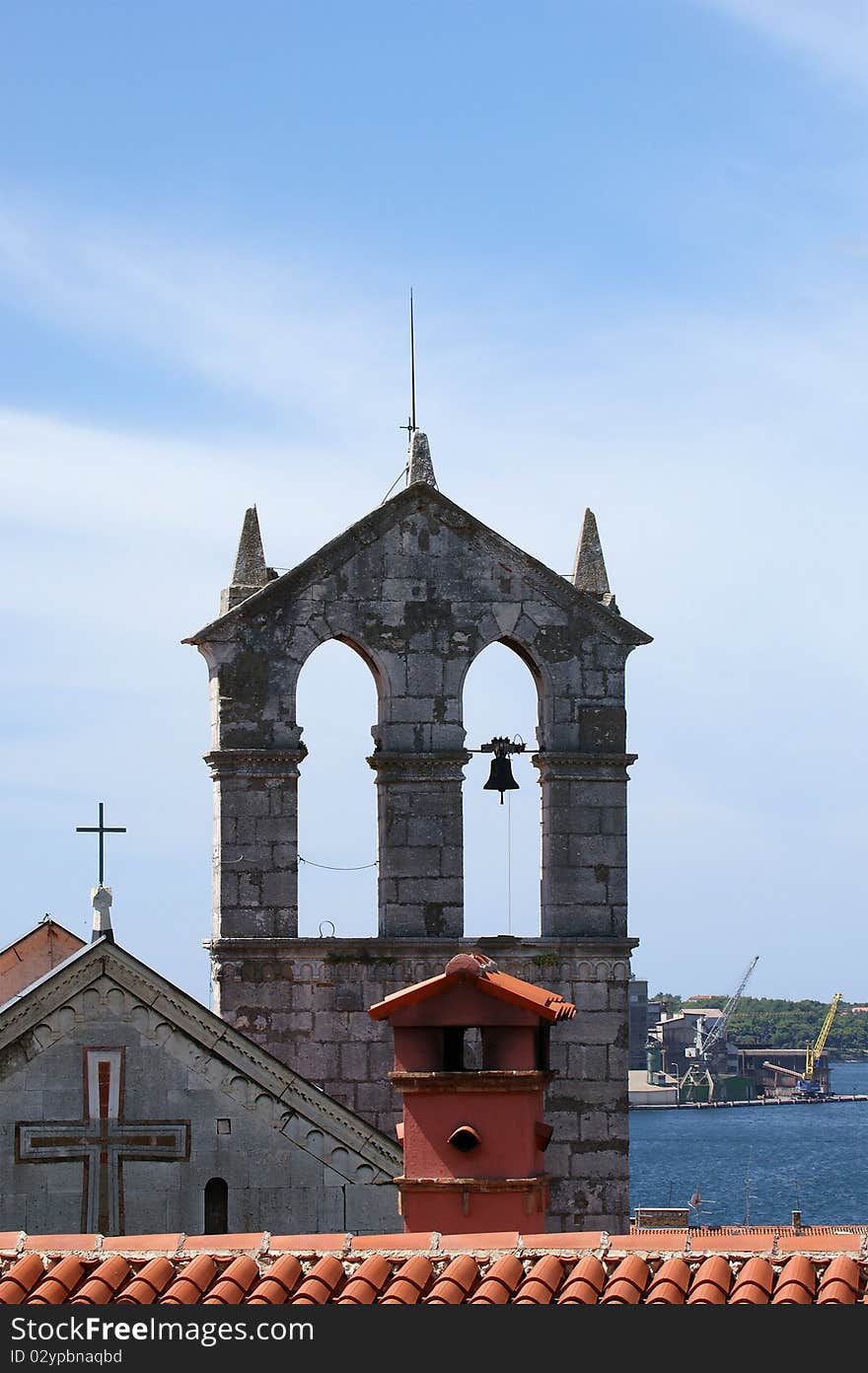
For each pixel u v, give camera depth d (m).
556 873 55.88
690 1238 34.06
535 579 56.25
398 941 54.84
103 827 48.84
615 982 55.75
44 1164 45.78
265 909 54.75
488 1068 40.75
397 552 55.78
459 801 55.50
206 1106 46.34
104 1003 46.22
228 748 54.84
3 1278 33.88
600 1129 55.31
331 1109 46.62
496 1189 39.88
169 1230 45.97
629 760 56.31
